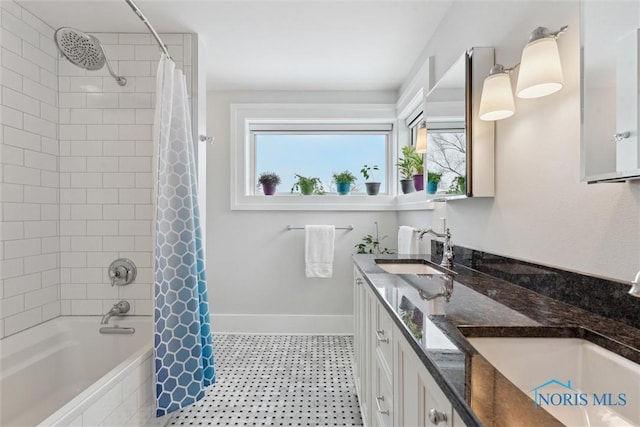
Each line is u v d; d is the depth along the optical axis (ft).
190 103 7.39
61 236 7.35
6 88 6.09
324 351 9.12
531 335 2.75
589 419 2.27
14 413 5.72
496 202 4.95
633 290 1.97
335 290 10.57
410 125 10.32
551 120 3.81
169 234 5.81
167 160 5.85
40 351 6.37
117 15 6.68
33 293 6.65
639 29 2.53
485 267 5.16
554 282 3.66
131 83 7.32
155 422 5.61
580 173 3.09
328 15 6.65
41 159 6.85
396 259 6.68
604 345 2.51
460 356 2.22
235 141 10.53
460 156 5.25
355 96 10.58
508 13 4.62
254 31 7.25
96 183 7.34
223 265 10.54
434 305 3.42
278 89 10.45
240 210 10.51
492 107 4.25
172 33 7.34
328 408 6.41
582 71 3.07
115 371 4.73
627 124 2.63
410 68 9.00
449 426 2.07
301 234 10.58
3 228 6.04
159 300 5.57
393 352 3.54
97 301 7.36
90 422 4.13
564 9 3.61
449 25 6.47
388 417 3.81
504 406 1.66
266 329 10.50
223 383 7.36
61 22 6.93
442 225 6.48
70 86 7.31
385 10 6.50
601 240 3.14
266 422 5.98
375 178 11.14
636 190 2.80
